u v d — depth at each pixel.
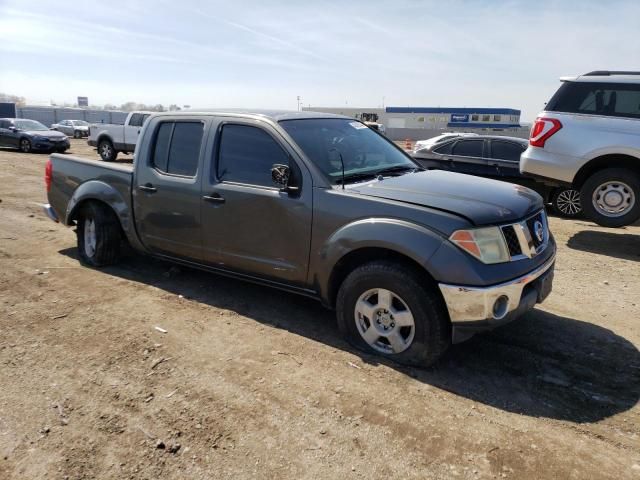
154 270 5.55
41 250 6.29
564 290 5.24
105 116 53.12
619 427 2.89
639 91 6.81
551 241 3.98
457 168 10.41
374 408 3.04
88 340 3.87
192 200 4.50
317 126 4.43
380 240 3.39
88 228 5.69
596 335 4.11
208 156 4.43
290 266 3.97
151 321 4.23
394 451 2.67
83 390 3.20
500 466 2.56
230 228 4.27
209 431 2.81
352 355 3.67
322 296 3.87
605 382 3.38
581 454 2.66
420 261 3.24
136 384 3.27
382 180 3.95
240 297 4.80
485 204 3.44
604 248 7.10
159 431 2.81
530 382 3.36
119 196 5.17
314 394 3.18
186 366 3.50
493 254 3.23
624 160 6.98
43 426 2.84
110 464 2.55
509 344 3.91
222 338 3.94
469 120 69.75
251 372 3.43
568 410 3.06
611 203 7.09
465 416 2.97
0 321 4.18
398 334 3.51
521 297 3.35
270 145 4.10
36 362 3.53
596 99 7.09
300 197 3.84
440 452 2.67
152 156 4.89
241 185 4.20
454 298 3.18
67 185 5.70
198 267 4.77
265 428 2.84
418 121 72.06
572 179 7.33
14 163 16.83
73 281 5.16
